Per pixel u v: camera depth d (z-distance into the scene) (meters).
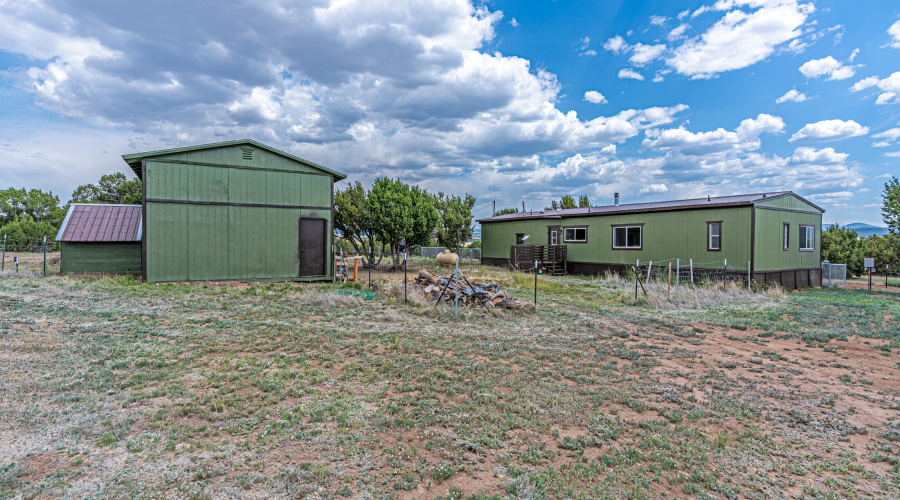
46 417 4.29
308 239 16.50
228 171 15.09
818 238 21.36
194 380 5.49
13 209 41.69
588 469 3.73
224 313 9.75
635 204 24.00
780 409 5.20
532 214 29.03
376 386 5.54
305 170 16.45
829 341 8.64
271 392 5.14
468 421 4.56
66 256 15.80
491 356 7.09
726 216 17.97
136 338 7.36
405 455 3.85
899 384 6.14
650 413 5.03
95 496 3.08
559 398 5.25
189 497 3.12
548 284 17.59
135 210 17.73
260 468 3.55
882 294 17.00
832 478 3.74
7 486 3.12
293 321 9.16
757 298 14.72
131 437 3.98
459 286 12.72
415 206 24.23
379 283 15.46
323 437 4.11
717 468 3.87
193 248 14.55
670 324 9.98
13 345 6.51
